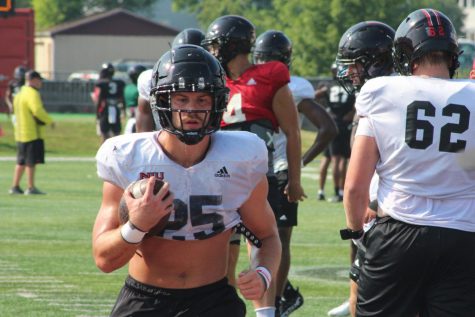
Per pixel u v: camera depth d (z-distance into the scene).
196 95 8.68
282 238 16.09
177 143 8.86
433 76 10.02
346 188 10.03
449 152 9.70
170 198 8.38
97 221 8.90
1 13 53.28
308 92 17.05
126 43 137.75
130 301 9.08
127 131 22.66
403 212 9.78
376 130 9.89
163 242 8.90
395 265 9.79
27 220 29.00
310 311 17.36
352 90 13.50
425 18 10.13
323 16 83.94
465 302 9.69
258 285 9.02
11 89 66.50
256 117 14.59
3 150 57.28
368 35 13.20
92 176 44.41
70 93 86.81
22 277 20.08
